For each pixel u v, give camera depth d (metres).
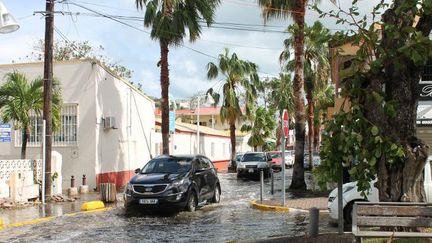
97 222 14.74
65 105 24.91
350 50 12.53
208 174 18.80
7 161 18.25
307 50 38.84
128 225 14.13
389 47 8.13
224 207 18.30
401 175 8.32
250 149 70.44
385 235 7.64
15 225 14.07
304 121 23.53
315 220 9.84
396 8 8.17
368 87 8.34
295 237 10.19
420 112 18.72
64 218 15.54
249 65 45.44
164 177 16.50
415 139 8.30
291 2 22.42
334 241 9.05
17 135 24.70
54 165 20.56
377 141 7.96
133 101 29.66
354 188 12.80
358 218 7.82
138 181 16.44
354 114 8.18
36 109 20.31
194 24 26.73
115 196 19.72
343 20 8.25
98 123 24.88
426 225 7.71
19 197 18.19
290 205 17.48
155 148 34.03
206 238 11.83
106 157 25.75
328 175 8.68
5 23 10.65
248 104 46.81
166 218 15.50
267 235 11.98
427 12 7.79
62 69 25.09
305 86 42.25
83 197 21.33
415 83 8.37
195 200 17.28
